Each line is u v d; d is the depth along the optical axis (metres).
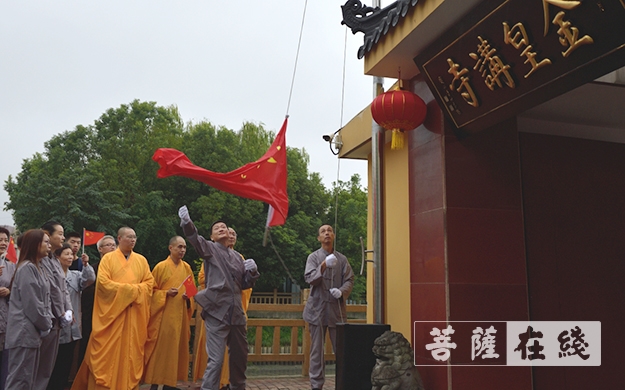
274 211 5.36
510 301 4.47
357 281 24.45
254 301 23.58
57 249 5.91
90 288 6.64
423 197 4.86
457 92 4.31
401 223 5.87
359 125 6.91
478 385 4.29
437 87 4.53
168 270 6.26
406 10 4.28
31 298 4.54
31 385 4.56
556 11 3.06
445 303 4.35
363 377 4.85
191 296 6.17
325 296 5.89
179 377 6.36
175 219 23.44
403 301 5.67
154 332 6.05
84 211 21.00
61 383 6.06
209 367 5.10
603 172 5.43
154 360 6.00
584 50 3.05
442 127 4.63
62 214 20.27
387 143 6.39
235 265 5.47
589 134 5.59
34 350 4.57
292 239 24.33
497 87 3.87
